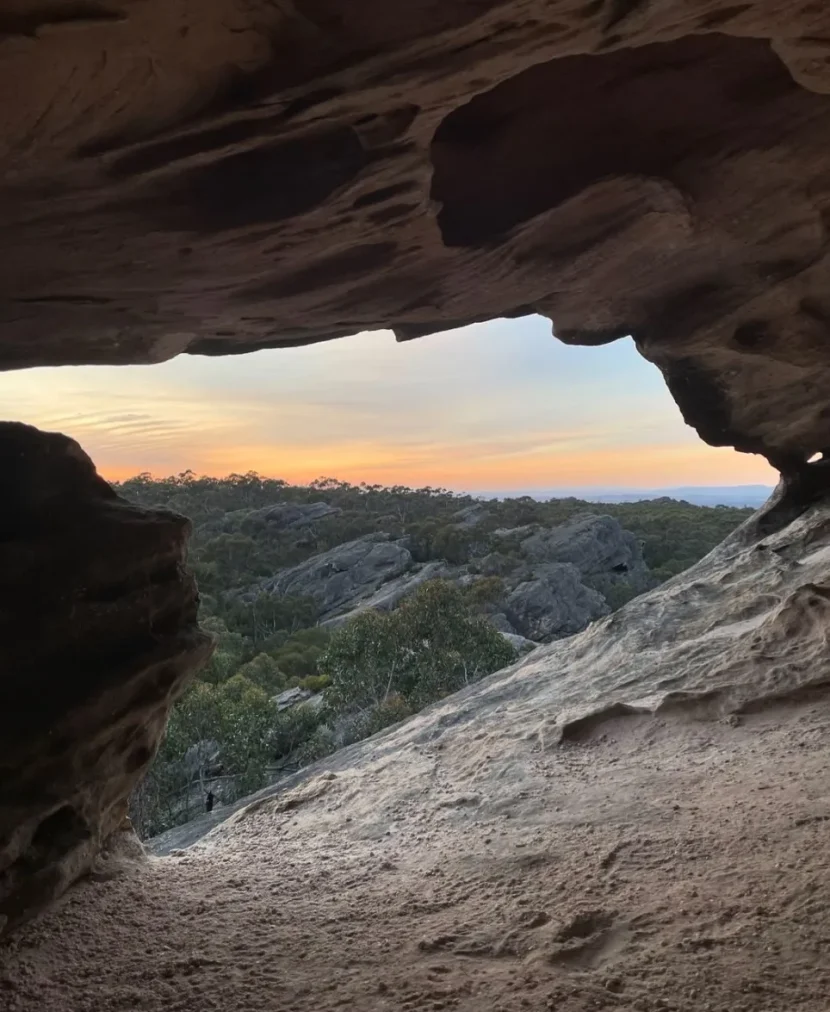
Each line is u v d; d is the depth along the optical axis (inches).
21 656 164.4
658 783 217.0
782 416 366.9
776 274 246.2
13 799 154.0
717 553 435.2
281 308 200.2
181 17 101.6
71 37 100.1
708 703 268.7
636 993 113.4
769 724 249.6
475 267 200.4
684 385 349.7
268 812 272.7
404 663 659.4
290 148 136.6
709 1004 108.9
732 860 155.9
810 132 184.4
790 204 209.3
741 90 173.5
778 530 420.8
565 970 123.0
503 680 384.5
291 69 116.2
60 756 163.6
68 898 165.3
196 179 138.2
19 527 173.9
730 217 211.2
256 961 138.6
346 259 180.4
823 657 271.6
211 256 163.2
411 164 145.1
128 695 177.8
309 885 180.2
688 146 184.7
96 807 178.4
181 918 161.0
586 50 124.6
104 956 143.9
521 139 173.0
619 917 138.4
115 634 179.6
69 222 142.3
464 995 118.5
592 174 182.9
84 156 124.3
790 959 117.7
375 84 121.1
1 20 95.5
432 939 138.8
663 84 169.6
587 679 334.3
